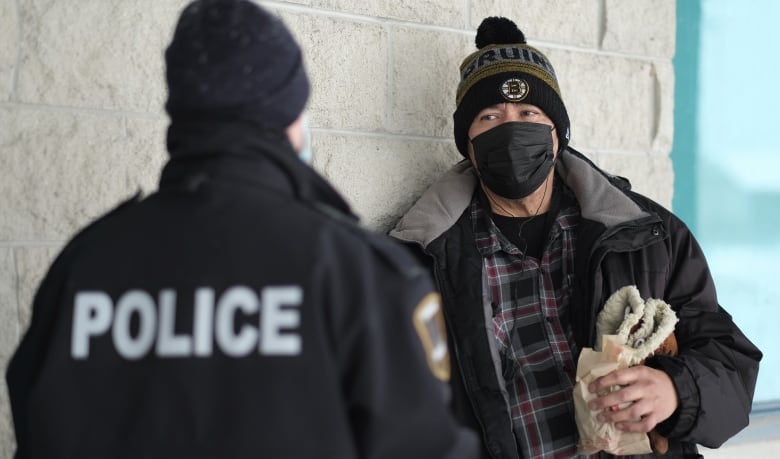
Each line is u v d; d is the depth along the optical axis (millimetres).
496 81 2072
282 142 1037
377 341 940
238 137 1000
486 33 2211
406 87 2373
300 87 1042
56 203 1911
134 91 1998
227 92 985
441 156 2449
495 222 2154
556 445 1925
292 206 1001
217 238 971
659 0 2768
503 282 2082
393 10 2342
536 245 2123
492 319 2012
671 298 2066
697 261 2090
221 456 893
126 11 1983
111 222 1058
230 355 920
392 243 1052
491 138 2039
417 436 935
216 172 1002
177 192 1018
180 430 910
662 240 2049
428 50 2408
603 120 2678
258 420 898
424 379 952
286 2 2172
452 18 2441
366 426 924
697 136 2895
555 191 2164
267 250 958
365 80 2299
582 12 2641
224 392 912
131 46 1991
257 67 990
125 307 973
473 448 993
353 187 2285
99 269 1004
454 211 2131
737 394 1906
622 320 1865
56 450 953
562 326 2029
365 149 2305
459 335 1974
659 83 2770
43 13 1890
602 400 1745
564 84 2605
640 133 2750
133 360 949
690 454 1979
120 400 941
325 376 917
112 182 1975
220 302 940
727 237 2941
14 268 1870
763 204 2971
